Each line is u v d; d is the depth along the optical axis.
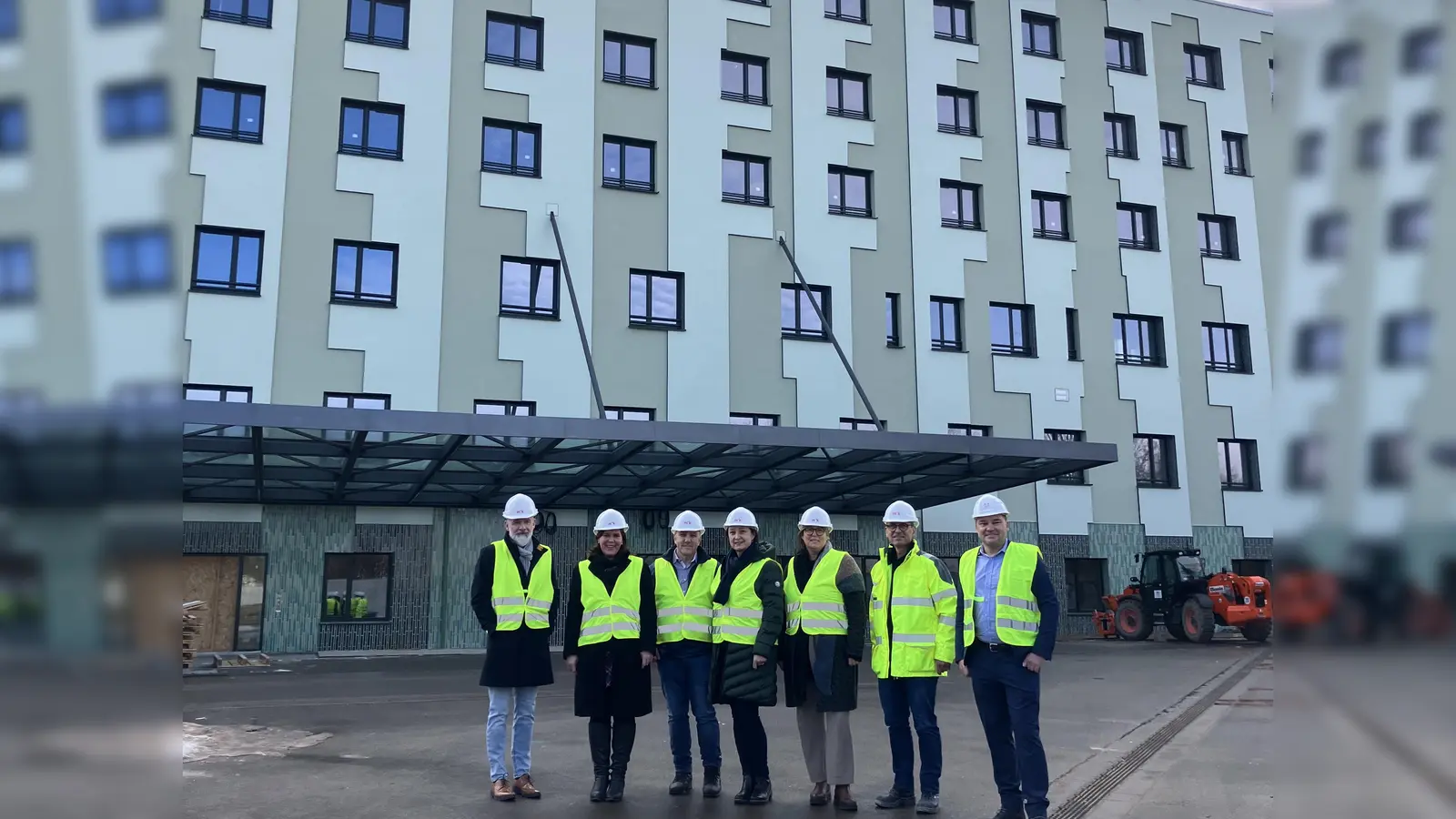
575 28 24.02
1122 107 29.08
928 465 19.64
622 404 22.97
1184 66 30.19
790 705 6.86
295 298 20.89
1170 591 23.47
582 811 6.47
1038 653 6.08
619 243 23.56
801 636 6.84
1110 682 14.45
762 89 25.70
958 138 27.11
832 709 6.59
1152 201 28.94
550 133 23.42
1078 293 27.62
